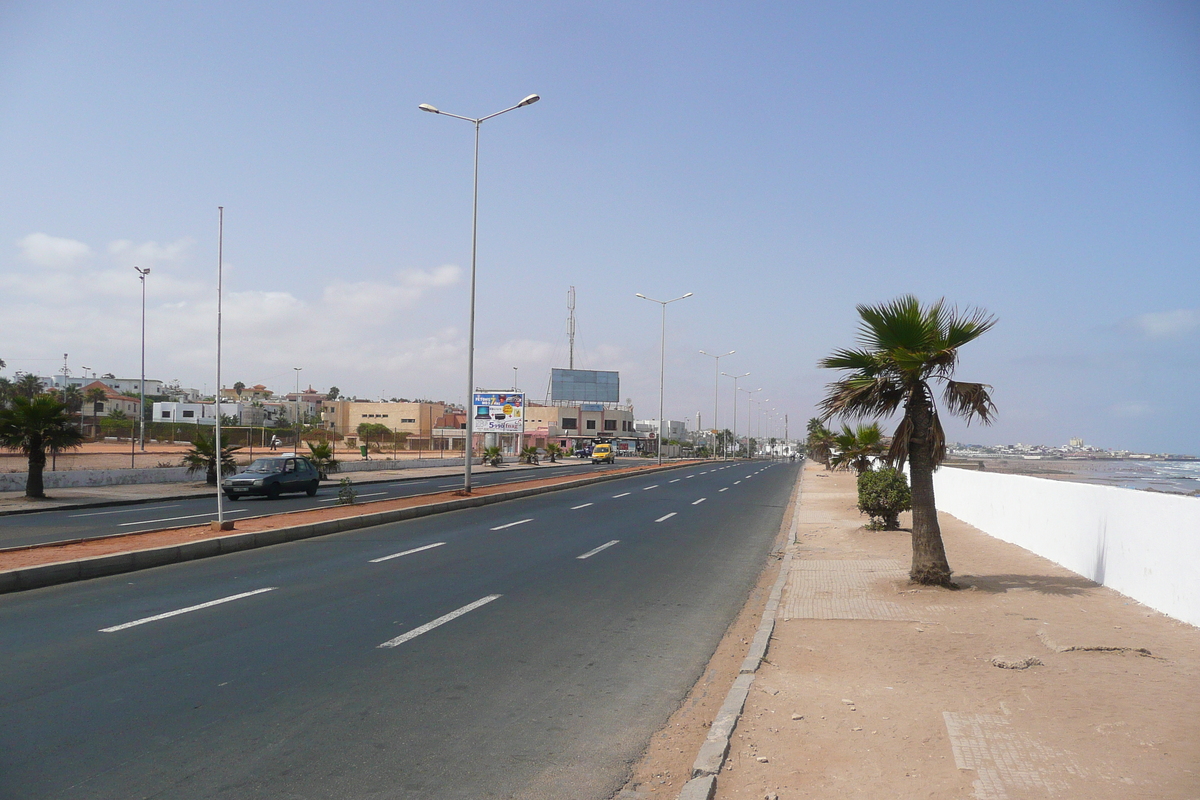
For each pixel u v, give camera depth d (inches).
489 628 341.1
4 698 234.2
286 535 631.2
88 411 3833.7
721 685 271.0
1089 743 197.9
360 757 197.2
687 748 211.6
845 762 190.7
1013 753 192.5
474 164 1051.3
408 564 514.3
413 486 1379.2
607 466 2502.5
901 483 682.2
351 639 314.7
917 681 255.3
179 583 433.4
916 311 407.5
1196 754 190.1
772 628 330.6
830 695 242.8
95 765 187.3
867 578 454.3
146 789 175.2
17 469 1454.2
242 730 212.7
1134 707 224.7
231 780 181.3
